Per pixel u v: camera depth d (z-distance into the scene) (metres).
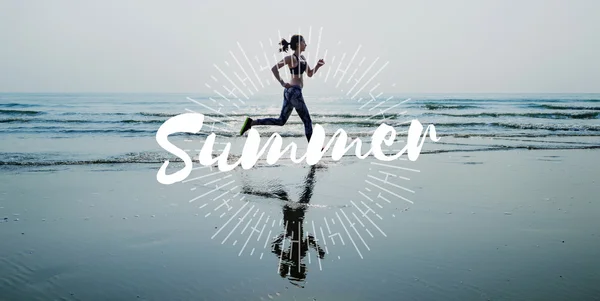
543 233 3.77
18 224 3.92
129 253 3.26
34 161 7.04
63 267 2.99
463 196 5.09
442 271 2.94
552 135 12.03
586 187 5.62
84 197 4.91
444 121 16.22
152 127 13.49
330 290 2.66
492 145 9.78
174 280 2.79
